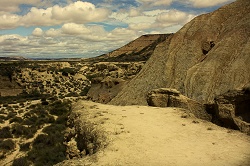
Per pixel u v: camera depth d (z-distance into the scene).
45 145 31.05
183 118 21.56
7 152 29.16
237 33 33.78
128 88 37.59
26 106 50.81
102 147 15.35
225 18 39.38
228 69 30.23
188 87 31.30
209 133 17.69
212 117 22.58
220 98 21.06
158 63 38.38
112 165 12.72
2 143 30.47
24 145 30.64
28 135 33.94
